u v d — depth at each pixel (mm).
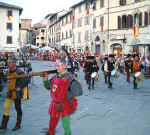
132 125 5594
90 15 43719
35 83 13453
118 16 36719
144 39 32531
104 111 6914
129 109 7203
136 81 11711
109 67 12219
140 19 33312
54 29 68875
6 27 51688
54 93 3928
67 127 3891
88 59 11844
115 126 5512
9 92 5035
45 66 29750
